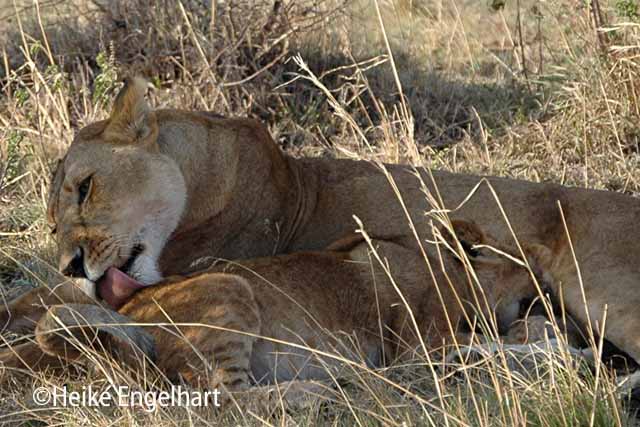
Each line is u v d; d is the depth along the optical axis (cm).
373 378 884
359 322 986
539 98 1588
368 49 1728
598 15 1495
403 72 1670
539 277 1038
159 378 898
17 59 1625
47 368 932
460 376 923
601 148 1398
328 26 1706
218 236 1055
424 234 1061
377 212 1081
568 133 1430
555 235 1041
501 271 1031
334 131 1522
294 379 901
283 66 1592
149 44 1576
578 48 1588
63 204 989
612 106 1430
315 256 991
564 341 891
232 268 963
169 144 1026
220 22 1570
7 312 1024
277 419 856
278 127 1502
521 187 1073
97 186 982
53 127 1417
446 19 1941
